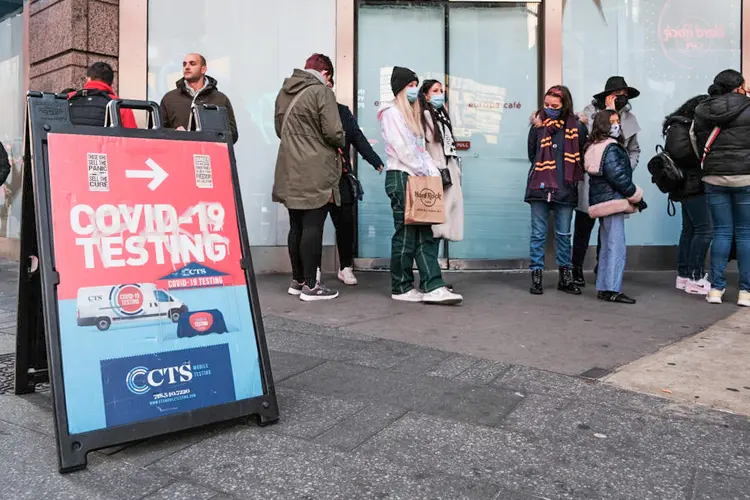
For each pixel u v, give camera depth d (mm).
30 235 2994
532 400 3186
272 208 7098
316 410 3047
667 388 3365
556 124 5715
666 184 5895
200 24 6969
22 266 3047
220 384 2779
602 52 7258
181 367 2701
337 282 6500
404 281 5562
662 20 7266
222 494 2262
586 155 5504
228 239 2947
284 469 2449
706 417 2984
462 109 7270
